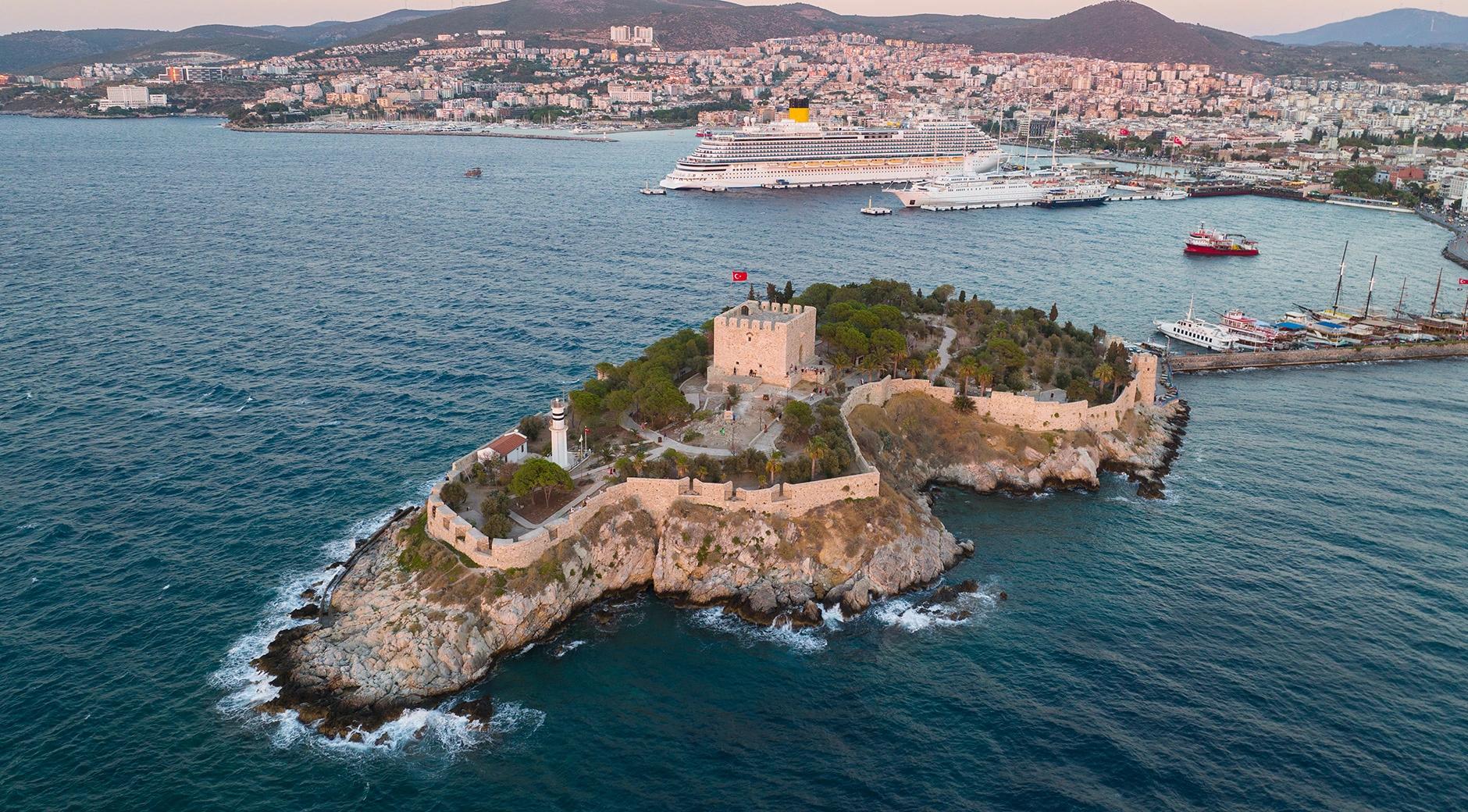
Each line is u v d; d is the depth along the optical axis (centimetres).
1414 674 10481
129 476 14638
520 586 11094
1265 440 17250
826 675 10569
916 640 11181
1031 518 14150
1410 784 8950
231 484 14475
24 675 10169
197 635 10888
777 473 13000
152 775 8950
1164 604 11831
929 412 16062
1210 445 17025
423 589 11112
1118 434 16300
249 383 18788
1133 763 9231
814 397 15538
